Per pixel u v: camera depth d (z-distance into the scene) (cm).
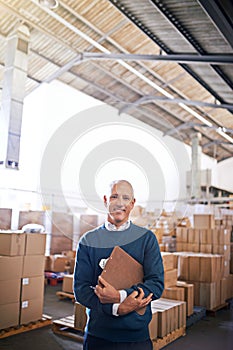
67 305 485
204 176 1005
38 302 386
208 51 304
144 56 534
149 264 129
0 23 585
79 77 806
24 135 726
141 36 664
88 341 128
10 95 555
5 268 350
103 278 121
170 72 778
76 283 130
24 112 740
